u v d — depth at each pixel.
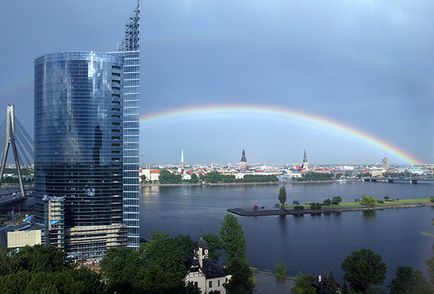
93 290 184.12
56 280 172.88
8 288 168.62
